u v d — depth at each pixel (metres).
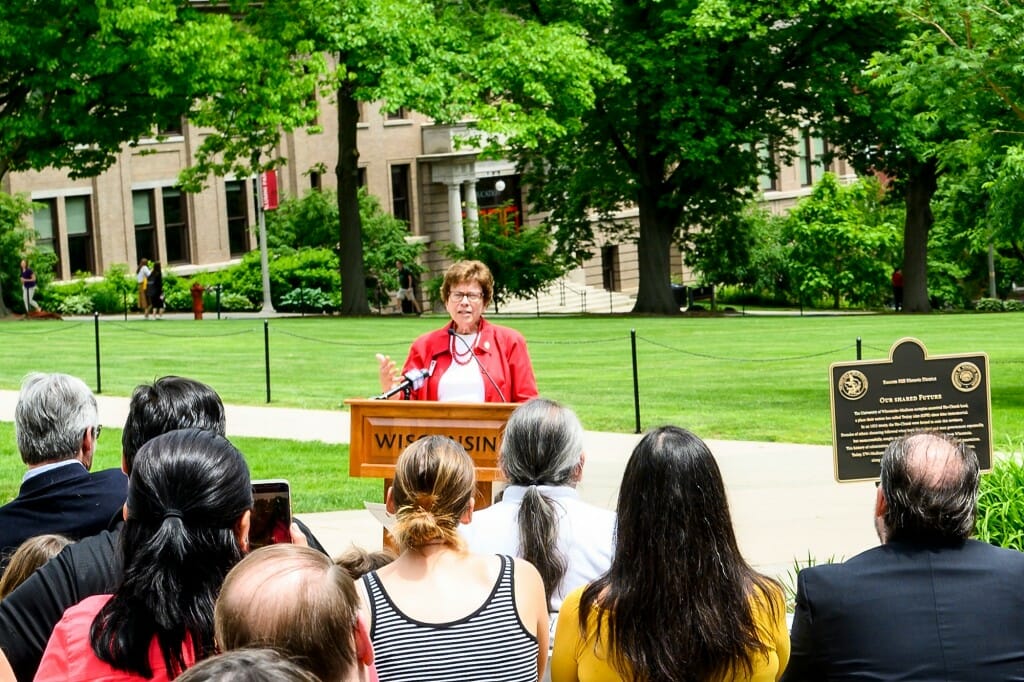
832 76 39.78
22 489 4.91
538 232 46.59
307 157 51.38
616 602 3.88
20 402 4.92
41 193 44.94
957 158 22.56
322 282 46.72
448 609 3.94
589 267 60.25
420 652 3.88
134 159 47.41
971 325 30.78
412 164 54.81
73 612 3.38
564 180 44.84
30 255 42.88
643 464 3.92
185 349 26.08
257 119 32.69
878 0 20.56
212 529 3.30
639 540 3.89
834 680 3.97
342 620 2.62
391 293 51.25
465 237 47.53
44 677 3.27
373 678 2.93
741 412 17.23
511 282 45.72
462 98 33.47
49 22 32.06
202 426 4.48
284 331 30.22
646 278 43.03
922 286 45.75
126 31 31.91
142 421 4.41
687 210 45.94
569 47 34.62
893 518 4.07
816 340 27.42
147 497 3.29
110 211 46.75
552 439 4.83
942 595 3.95
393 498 4.09
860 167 44.47
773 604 3.96
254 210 51.00
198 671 1.97
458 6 36.47
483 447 7.10
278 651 2.45
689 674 3.84
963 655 3.89
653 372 22.02
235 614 2.59
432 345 7.57
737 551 3.96
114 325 32.19
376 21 33.06
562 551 4.68
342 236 40.00
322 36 33.69
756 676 3.91
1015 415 16.83
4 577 4.32
